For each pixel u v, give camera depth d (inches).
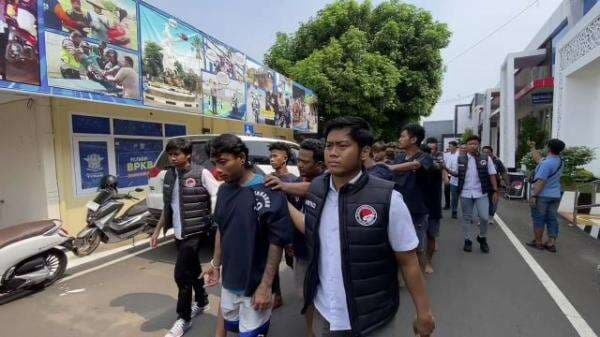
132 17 273.6
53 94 218.4
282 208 97.8
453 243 272.1
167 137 357.4
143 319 153.6
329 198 75.9
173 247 259.9
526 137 643.5
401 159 203.6
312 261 77.0
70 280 196.9
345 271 70.4
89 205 239.0
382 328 72.7
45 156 249.4
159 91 301.3
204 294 155.6
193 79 342.6
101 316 156.2
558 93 462.3
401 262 71.6
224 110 394.6
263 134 517.7
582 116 427.2
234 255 101.3
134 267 218.2
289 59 750.5
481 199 244.2
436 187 204.2
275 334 140.3
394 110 738.2
